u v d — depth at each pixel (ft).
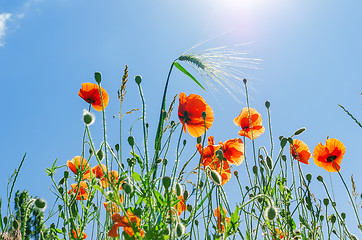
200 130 2.52
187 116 2.45
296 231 2.56
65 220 2.34
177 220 1.90
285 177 2.73
